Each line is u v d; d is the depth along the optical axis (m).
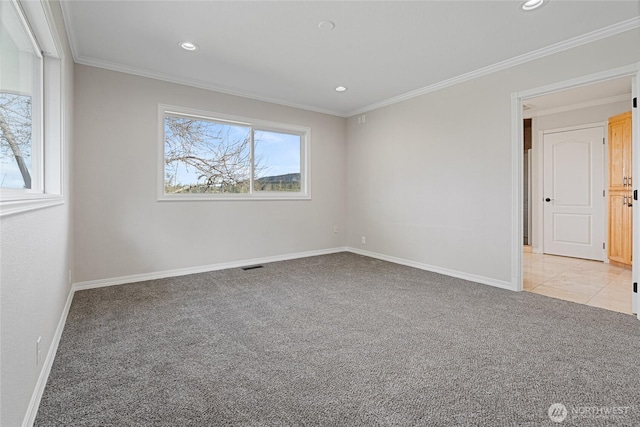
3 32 1.57
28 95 2.02
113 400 1.57
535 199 5.70
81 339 2.23
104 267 3.54
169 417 1.45
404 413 1.48
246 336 2.30
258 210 4.74
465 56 3.31
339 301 3.06
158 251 3.89
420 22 2.67
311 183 5.31
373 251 5.23
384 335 2.31
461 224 3.91
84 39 2.96
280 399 1.58
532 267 4.57
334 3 2.41
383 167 5.00
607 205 4.70
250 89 4.39
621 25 2.64
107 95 3.52
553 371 1.83
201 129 4.32
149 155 3.80
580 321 2.56
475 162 3.75
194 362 1.94
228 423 1.42
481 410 1.50
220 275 4.04
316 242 5.40
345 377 1.78
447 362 1.93
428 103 4.29
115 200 3.59
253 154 4.80
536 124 5.64
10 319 1.13
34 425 1.39
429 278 3.90
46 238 1.77
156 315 2.69
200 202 4.20
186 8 2.48
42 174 2.31
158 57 3.36
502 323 2.52
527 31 2.80
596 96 4.73
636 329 2.40
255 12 2.53
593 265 4.68
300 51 3.22
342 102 5.00
